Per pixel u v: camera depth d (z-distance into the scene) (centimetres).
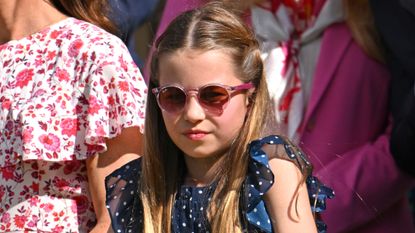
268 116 918
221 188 897
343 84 1338
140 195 929
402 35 1305
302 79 1365
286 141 895
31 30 1051
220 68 888
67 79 1017
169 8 1346
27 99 1018
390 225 1335
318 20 1358
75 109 1010
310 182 907
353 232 1324
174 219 911
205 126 889
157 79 925
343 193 1305
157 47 920
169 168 934
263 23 1371
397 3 1316
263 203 885
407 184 1323
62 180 1010
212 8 920
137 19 1412
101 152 1002
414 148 1295
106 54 1016
